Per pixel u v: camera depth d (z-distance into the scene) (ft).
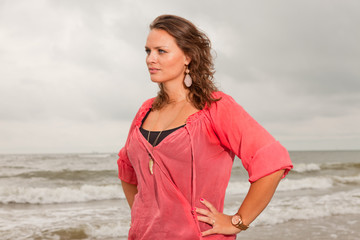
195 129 5.09
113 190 40.88
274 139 5.01
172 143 5.05
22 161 103.91
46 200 35.78
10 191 36.94
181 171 5.05
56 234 20.54
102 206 32.35
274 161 4.76
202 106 5.25
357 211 27.14
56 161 106.01
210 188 5.21
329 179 55.83
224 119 5.08
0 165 89.66
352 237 19.81
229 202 33.45
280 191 45.24
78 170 66.85
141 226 5.33
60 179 60.23
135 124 5.88
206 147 5.15
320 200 32.65
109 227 22.04
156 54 5.39
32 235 20.17
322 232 21.03
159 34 5.36
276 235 20.42
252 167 4.83
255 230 21.74
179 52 5.36
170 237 5.06
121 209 29.68
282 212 26.27
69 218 24.88
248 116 5.12
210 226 5.14
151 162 5.19
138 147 5.41
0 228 21.49
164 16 5.50
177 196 5.05
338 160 178.81
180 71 5.42
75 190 39.50
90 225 22.22
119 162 6.59
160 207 5.11
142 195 5.38
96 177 62.64
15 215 26.27
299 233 20.86
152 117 5.75
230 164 5.50
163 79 5.40
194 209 5.00
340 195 36.91
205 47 5.51
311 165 85.10
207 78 5.47
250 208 4.87
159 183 5.11
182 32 5.32
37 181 57.72
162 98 5.78
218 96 5.31
